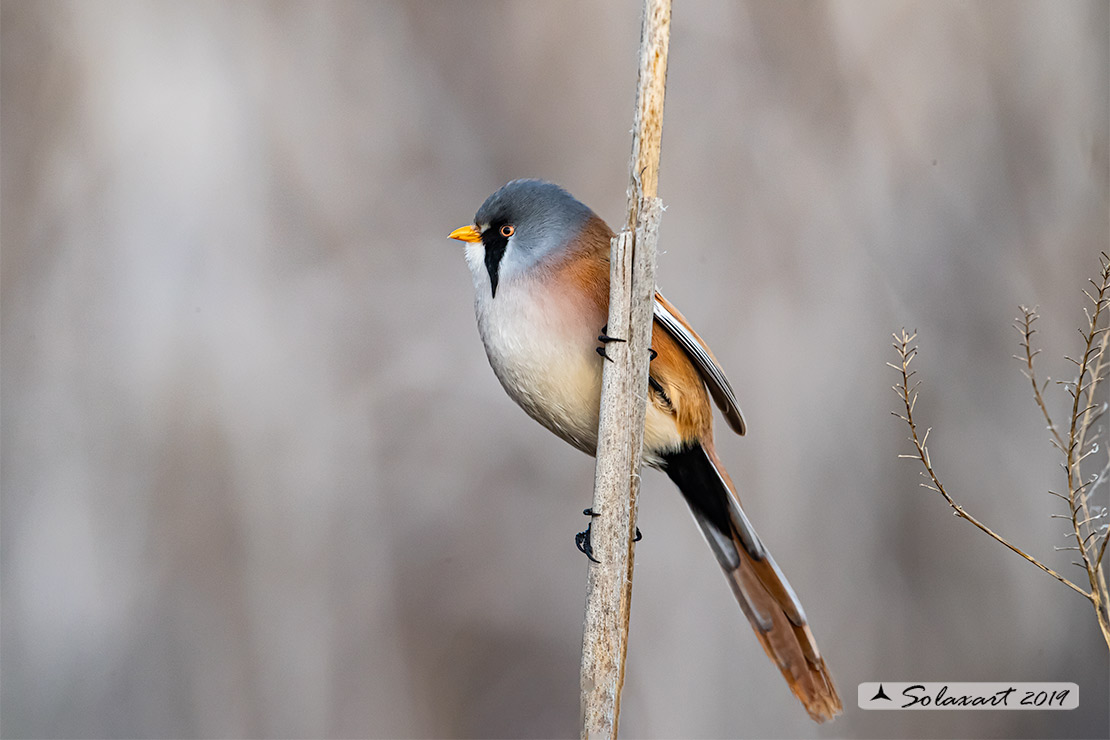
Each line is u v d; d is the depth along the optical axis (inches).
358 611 487.2
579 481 502.0
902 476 457.4
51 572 470.9
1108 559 397.1
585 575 494.0
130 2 530.3
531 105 561.0
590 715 235.5
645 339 241.1
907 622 448.1
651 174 238.8
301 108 554.9
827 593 446.6
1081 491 227.5
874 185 487.2
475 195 553.9
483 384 516.1
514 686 480.4
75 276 501.0
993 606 449.1
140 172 517.3
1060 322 457.1
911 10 494.3
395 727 475.8
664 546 447.2
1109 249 449.7
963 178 482.3
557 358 288.0
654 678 436.8
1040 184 474.9
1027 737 440.8
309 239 538.0
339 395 512.1
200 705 466.3
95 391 491.2
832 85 497.0
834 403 463.2
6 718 454.9
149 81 527.2
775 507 451.5
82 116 514.3
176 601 477.4
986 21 488.1
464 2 576.4
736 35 506.6
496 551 497.0
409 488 503.5
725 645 442.0
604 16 558.9
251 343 509.4
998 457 454.6
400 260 539.2
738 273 479.8
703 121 498.9
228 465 490.6
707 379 300.0
